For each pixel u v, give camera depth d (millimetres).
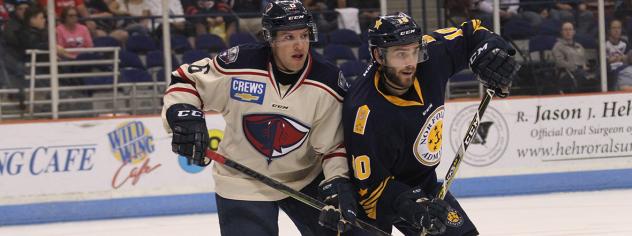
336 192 11789
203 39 30562
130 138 26250
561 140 27938
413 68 11195
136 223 24688
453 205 12328
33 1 29125
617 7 29969
